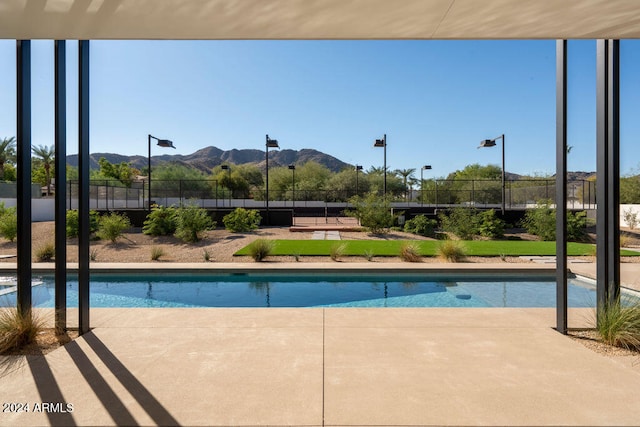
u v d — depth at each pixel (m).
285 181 47.94
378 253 10.07
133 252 11.05
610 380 2.63
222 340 3.46
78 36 3.07
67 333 3.69
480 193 26.08
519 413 2.22
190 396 2.42
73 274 7.98
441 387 2.54
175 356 3.08
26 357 3.07
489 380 2.64
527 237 14.78
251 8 2.66
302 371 2.79
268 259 9.47
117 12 2.67
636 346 3.25
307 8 2.66
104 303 6.38
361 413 2.22
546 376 2.70
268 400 2.37
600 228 3.64
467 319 4.17
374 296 6.81
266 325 3.93
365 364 2.91
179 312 4.43
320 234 14.99
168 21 2.81
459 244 9.67
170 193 27.44
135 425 2.11
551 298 6.56
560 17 2.86
